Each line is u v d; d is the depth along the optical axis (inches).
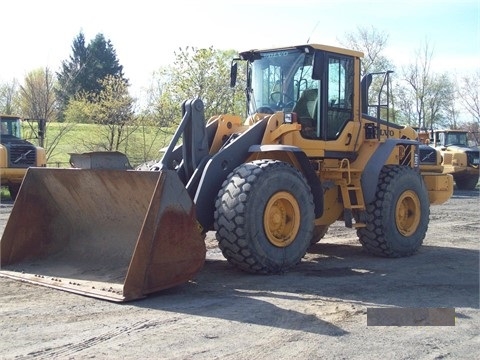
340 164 325.4
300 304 224.2
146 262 223.3
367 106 352.8
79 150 956.6
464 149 930.7
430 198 382.6
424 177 381.4
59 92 1189.7
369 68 1237.1
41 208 278.5
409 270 298.2
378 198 326.3
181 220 230.8
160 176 225.5
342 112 327.0
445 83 1334.9
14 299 223.5
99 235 268.8
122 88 964.0
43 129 758.5
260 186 260.7
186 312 209.9
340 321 204.7
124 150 947.3
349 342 183.6
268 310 215.0
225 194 259.3
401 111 1312.7
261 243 263.0
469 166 925.2
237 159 277.4
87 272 253.4
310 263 313.4
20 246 273.1
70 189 265.4
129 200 248.2
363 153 333.4
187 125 277.1
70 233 279.4
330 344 181.3
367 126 339.9
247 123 306.2
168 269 229.5
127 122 957.2
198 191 262.7
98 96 1031.6
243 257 261.3
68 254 273.9
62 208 277.1
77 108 1019.9
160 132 964.0
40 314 204.5
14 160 679.7
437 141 988.6
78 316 202.7
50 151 960.3
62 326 191.9
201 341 180.7
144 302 221.8
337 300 232.2
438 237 421.4
